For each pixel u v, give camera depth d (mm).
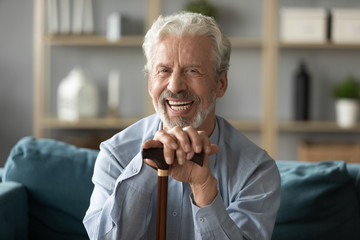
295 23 4148
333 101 4500
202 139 1195
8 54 4449
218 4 4465
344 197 1849
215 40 1427
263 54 4492
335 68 4488
